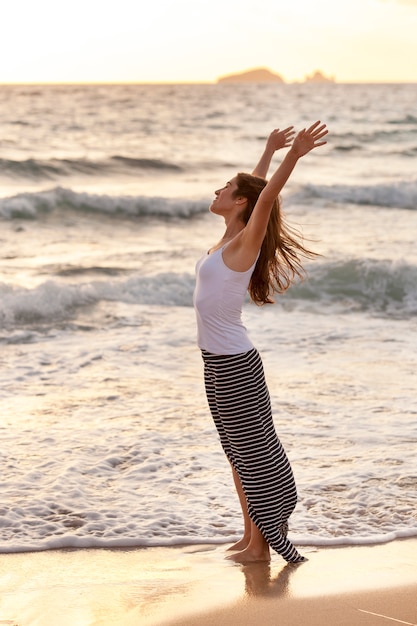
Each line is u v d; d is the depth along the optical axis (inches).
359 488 224.4
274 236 170.4
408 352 402.9
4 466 237.8
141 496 219.0
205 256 168.6
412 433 275.9
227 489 225.1
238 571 170.4
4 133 1792.6
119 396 321.7
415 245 709.9
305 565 173.9
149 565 174.9
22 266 604.4
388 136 1916.8
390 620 142.6
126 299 519.2
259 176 192.2
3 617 145.9
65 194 842.8
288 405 309.0
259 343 417.4
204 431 277.9
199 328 168.1
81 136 1786.4
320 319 491.2
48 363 373.7
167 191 1040.8
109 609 149.3
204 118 2475.4
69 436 269.0
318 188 994.7
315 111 2957.7
